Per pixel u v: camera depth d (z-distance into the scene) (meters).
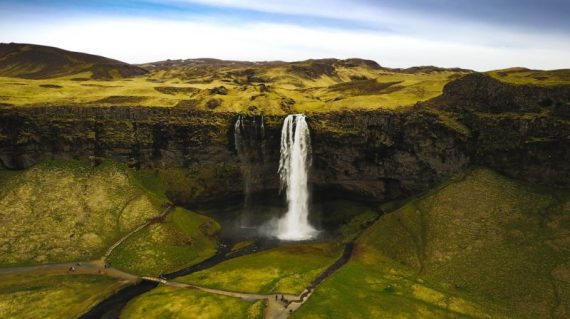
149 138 158.25
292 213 161.50
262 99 178.62
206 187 158.00
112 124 157.12
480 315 93.31
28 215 132.88
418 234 127.12
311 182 160.25
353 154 154.50
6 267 115.25
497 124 136.62
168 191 154.50
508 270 105.56
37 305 97.06
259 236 148.50
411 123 146.75
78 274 113.44
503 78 149.38
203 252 133.38
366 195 158.75
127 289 108.06
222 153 159.62
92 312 95.81
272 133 159.50
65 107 156.25
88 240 128.75
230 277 112.00
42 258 120.12
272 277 111.56
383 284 106.88
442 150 143.38
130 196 147.25
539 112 131.12
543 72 160.12
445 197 134.38
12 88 189.75
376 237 134.38
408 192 152.25
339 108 172.88
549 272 101.62
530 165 128.62
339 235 147.62
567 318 89.56
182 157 159.38
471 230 121.06
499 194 128.00
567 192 121.38
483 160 138.50
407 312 93.56
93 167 153.62
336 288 104.06
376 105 173.12
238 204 165.25
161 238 132.38
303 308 94.75
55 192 142.00
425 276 111.69
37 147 150.88
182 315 92.50
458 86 159.75
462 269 110.50
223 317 91.88
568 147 121.25
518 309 94.88
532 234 113.31
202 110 163.25
